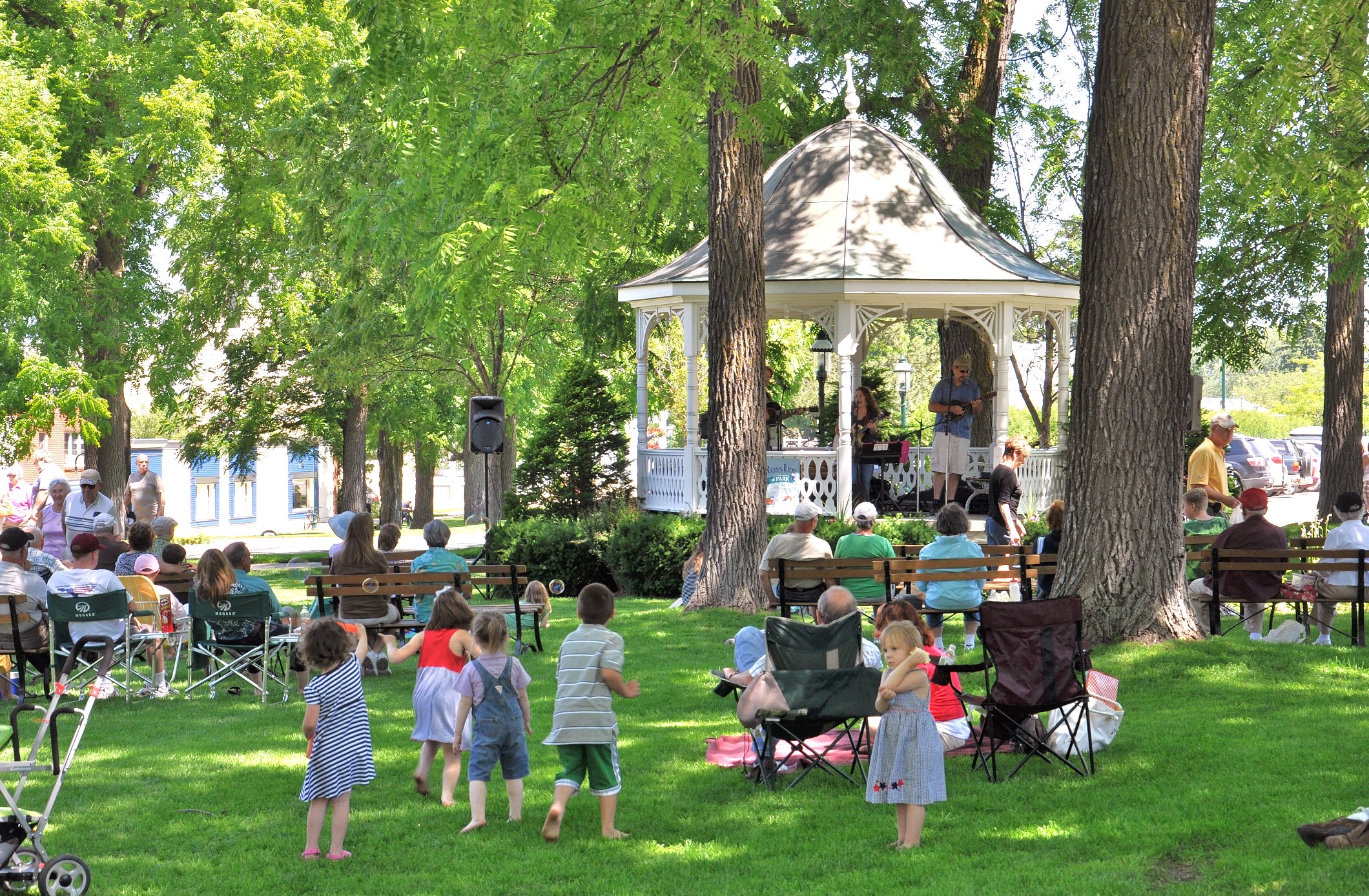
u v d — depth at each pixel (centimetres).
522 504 2264
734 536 1481
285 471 6116
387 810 743
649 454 2009
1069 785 746
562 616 1625
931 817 695
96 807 755
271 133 2561
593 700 677
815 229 1894
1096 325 1090
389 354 3241
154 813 743
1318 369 7512
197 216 2848
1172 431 1087
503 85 1052
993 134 2581
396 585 1156
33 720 999
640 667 1166
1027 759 777
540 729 947
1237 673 995
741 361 1471
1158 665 1020
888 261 1809
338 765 656
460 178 1091
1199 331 2309
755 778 789
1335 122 1523
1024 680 755
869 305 1875
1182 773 757
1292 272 2228
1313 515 3067
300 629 1115
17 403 2336
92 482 1532
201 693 1127
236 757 874
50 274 2367
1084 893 560
